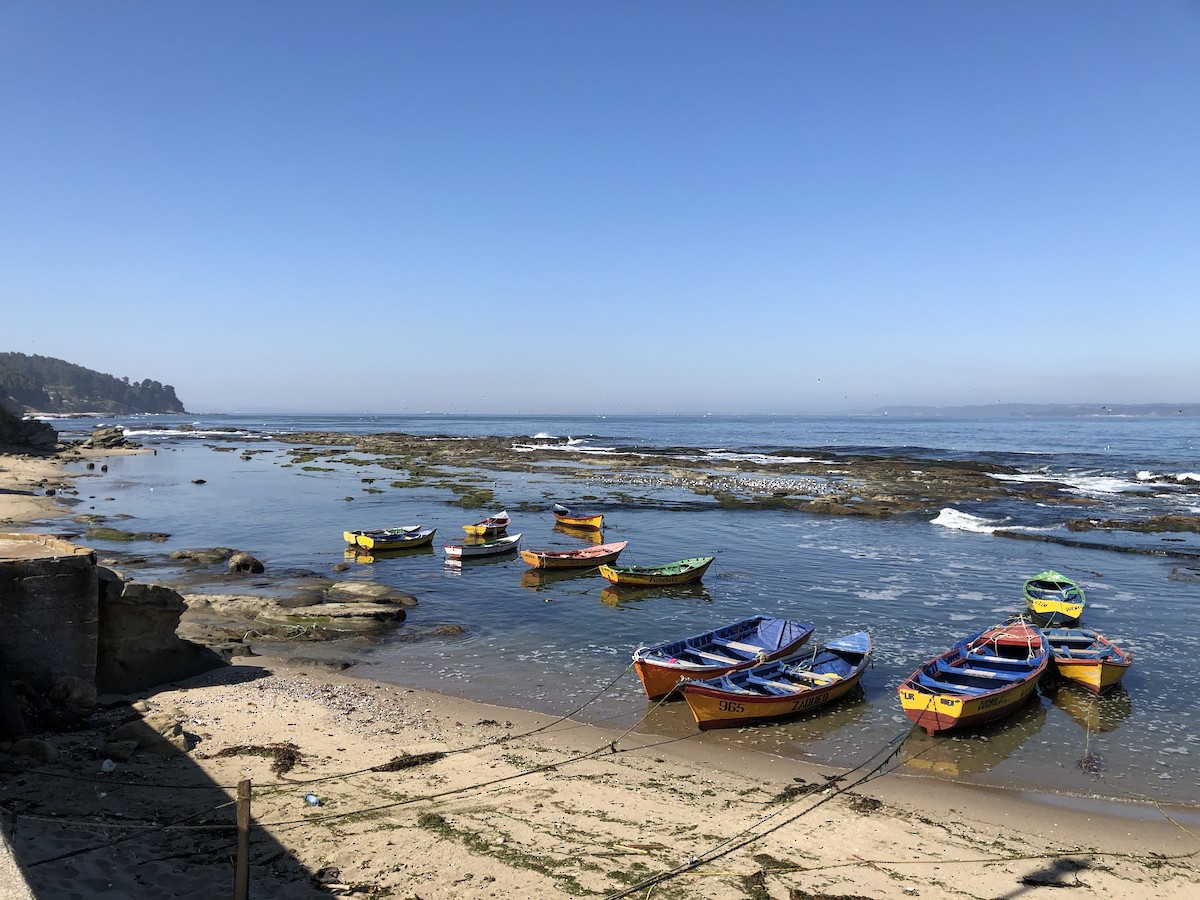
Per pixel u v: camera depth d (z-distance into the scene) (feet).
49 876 28.68
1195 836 40.75
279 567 108.27
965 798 44.83
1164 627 82.69
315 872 31.91
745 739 53.42
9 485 188.65
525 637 77.61
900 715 58.44
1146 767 49.62
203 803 37.93
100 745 44.16
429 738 50.34
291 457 307.78
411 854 34.12
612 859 34.99
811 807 42.52
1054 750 52.16
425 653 71.56
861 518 159.63
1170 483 220.84
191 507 167.22
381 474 243.40
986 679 60.54
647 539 136.36
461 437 458.91
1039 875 35.81
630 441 465.06
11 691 44.21
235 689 57.67
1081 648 70.79
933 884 34.50
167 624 58.59
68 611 48.29
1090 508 173.06
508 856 34.58
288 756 44.80
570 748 50.26
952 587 100.27
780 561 116.98
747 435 572.92
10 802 35.40
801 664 63.41
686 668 58.70
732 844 37.35
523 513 165.99
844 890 33.47
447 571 110.63
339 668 66.08
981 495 191.11
